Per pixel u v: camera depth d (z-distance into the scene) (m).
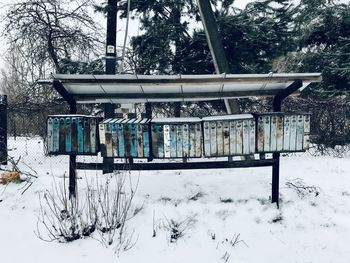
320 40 12.66
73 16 10.49
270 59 11.65
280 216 5.35
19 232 5.06
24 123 9.01
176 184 6.22
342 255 4.69
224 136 5.28
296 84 5.41
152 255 4.64
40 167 7.58
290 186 6.11
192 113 11.43
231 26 10.64
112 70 7.48
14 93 13.57
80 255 4.61
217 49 7.92
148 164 5.51
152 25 11.18
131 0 11.12
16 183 6.37
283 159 8.64
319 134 9.91
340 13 12.02
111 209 5.21
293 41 11.88
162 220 5.26
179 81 5.32
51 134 5.43
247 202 5.63
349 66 11.48
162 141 5.33
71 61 10.62
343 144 9.94
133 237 4.93
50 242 4.85
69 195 5.63
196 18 11.33
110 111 7.37
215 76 5.28
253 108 10.84
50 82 5.45
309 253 4.74
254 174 6.70
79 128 5.41
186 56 11.02
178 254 4.67
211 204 5.59
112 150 5.37
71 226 4.83
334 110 9.95
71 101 5.75
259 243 4.90
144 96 5.84
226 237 4.98
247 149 5.28
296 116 5.34
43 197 5.85
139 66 11.05
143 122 5.35
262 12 11.51
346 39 11.51
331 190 6.18
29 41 10.33
